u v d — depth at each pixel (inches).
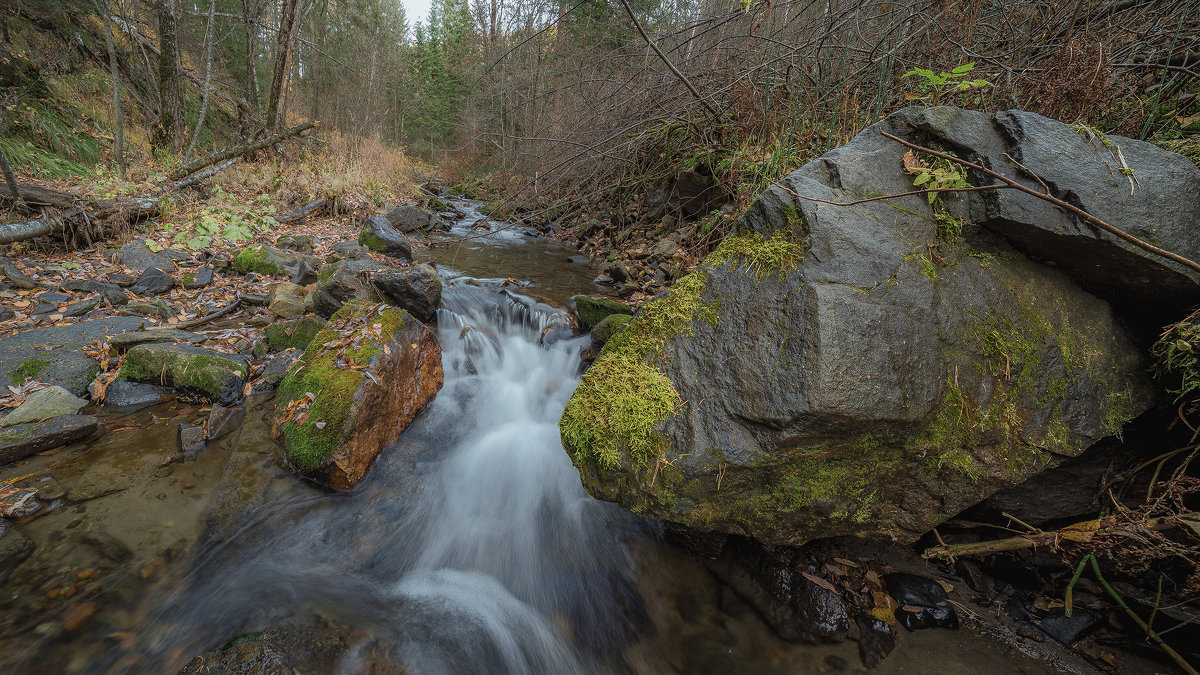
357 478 121.5
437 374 164.9
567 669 91.0
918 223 88.0
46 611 85.4
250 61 531.2
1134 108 116.8
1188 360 77.4
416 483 127.8
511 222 374.9
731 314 87.6
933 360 80.7
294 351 169.2
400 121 1117.1
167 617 88.7
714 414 83.9
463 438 148.1
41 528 99.8
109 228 251.9
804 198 85.2
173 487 114.3
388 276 202.7
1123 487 87.0
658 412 86.4
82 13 458.0
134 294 202.7
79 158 362.9
